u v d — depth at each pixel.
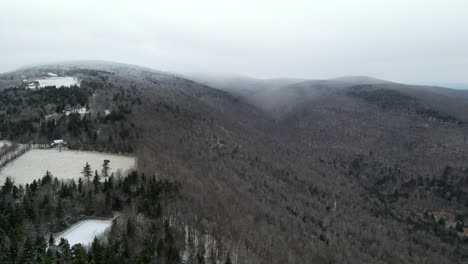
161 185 129.50
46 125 197.38
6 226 95.19
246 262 108.88
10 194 117.12
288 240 155.12
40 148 183.50
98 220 111.31
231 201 161.62
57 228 103.88
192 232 110.69
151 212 111.88
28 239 85.12
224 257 105.19
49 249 86.12
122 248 88.62
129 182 127.06
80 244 89.56
